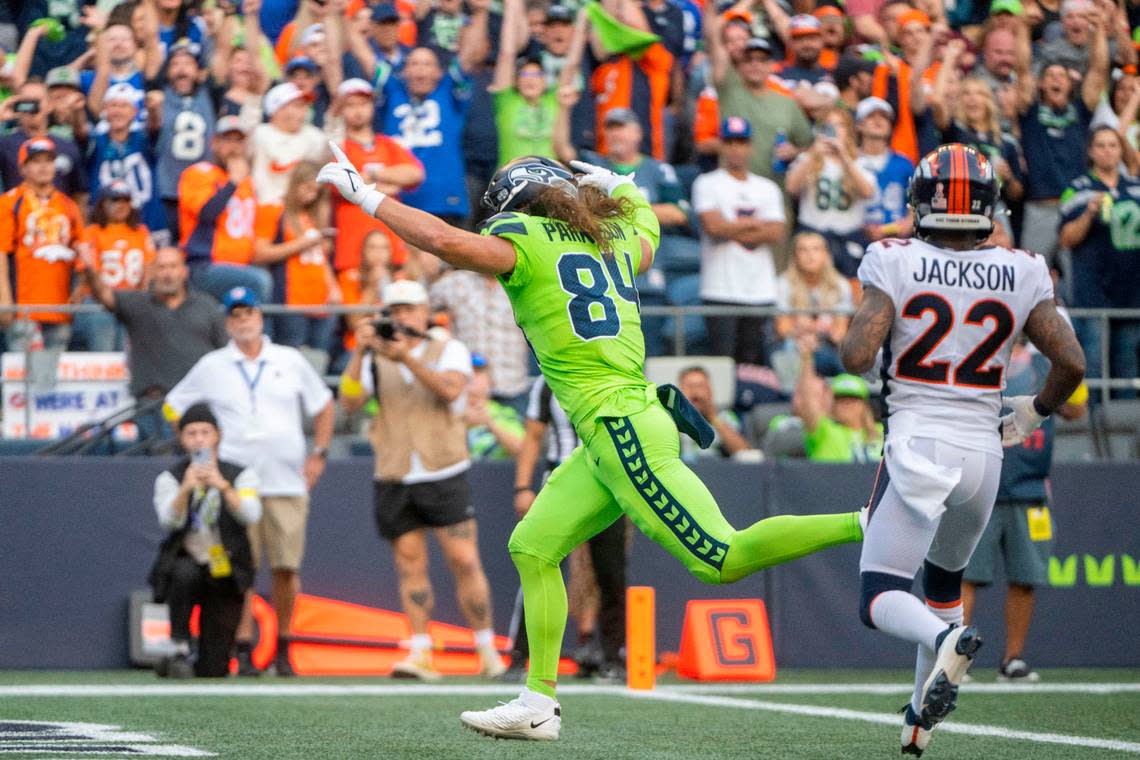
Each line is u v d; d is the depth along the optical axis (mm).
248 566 29062
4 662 31688
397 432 30281
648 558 33750
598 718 22750
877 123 38781
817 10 42969
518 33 38938
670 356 34969
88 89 39312
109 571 32156
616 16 39594
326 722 21812
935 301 16234
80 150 38156
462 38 39031
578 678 30594
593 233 17062
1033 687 28891
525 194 17172
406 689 27609
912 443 16094
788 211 38469
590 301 16797
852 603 34250
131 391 33094
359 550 32906
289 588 30500
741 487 33469
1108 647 34969
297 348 34125
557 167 17609
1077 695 27109
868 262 16453
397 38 38719
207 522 28875
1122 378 36844
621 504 16672
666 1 40406
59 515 32094
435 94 37812
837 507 33781
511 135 38094
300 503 30500
